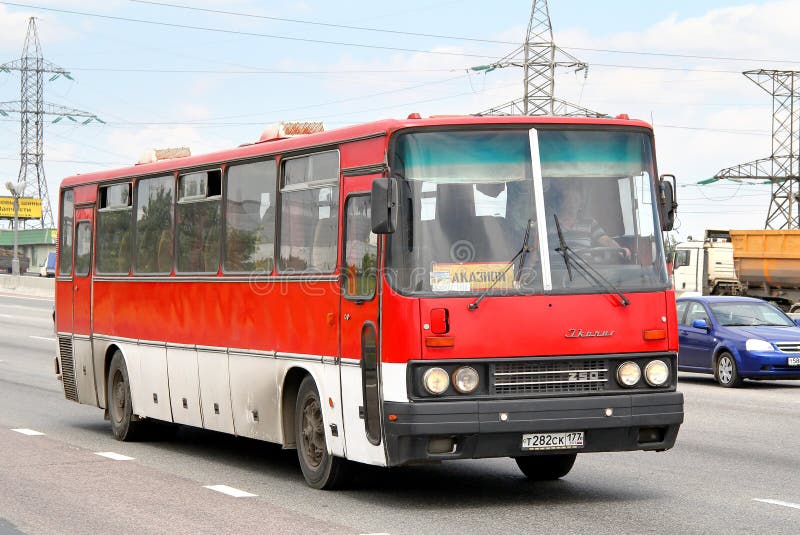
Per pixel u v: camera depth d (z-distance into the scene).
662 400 9.57
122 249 14.73
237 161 12.05
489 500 9.94
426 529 8.62
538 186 9.62
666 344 9.71
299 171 10.94
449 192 9.45
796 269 37.03
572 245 9.59
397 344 9.22
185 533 8.50
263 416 11.43
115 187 15.05
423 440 9.13
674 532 8.48
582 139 9.79
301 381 11.12
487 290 9.34
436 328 9.19
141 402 14.09
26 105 102.06
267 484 10.94
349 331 9.92
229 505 9.71
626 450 9.56
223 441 14.59
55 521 9.00
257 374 11.50
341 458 10.36
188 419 13.02
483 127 9.59
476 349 9.24
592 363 9.51
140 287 14.13
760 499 9.91
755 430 14.87
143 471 11.80
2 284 61.91
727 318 22.30
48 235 109.19
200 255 12.75
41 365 25.30
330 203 10.35
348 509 9.50
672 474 11.37
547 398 9.32
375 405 9.51
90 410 17.70
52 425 15.88
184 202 13.18
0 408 17.69
